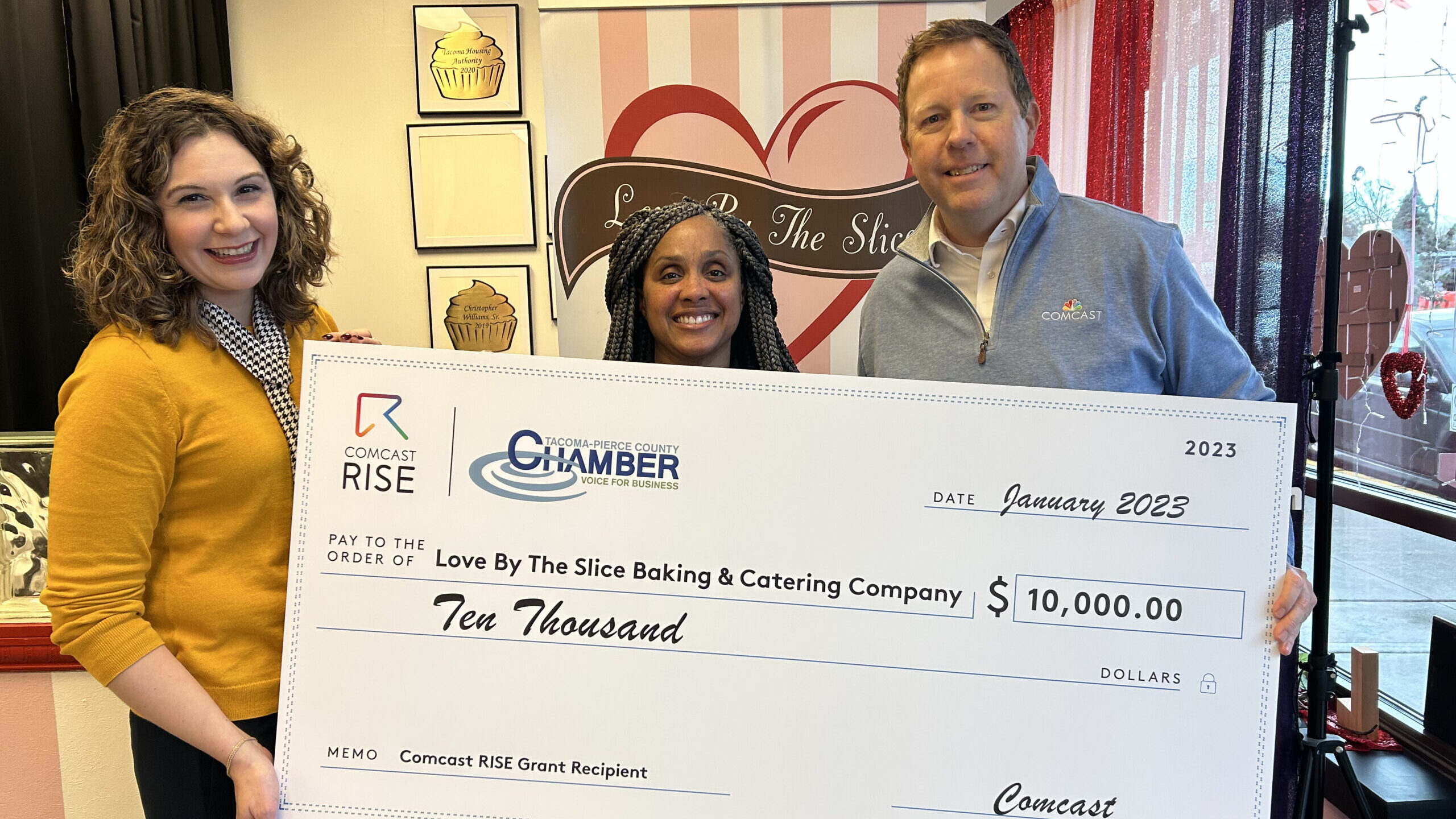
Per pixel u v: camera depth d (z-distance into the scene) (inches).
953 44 51.3
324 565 43.6
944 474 43.6
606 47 76.9
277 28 119.2
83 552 40.4
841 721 43.6
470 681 43.8
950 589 43.6
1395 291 78.1
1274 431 42.8
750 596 43.8
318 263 50.1
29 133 90.2
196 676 43.4
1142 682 43.1
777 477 43.8
